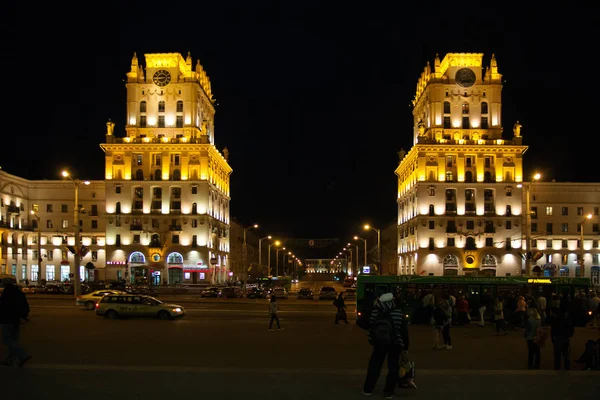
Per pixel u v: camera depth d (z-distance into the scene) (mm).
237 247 143250
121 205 110500
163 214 109875
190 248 109062
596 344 19344
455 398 13422
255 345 25922
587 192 111625
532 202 110938
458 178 108625
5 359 18469
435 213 107938
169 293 84312
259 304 62031
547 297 42312
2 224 107312
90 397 13070
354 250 190500
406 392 13945
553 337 19234
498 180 108688
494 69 112625
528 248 63062
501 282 42219
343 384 14609
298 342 27312
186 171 111125
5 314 16938
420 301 41719
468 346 26734
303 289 77125
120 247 109562
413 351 24844
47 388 13859
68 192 118562
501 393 13875
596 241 111000
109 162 111250
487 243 107500
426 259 107000
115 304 40500
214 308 53969
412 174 117688
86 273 116500
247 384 14422
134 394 13352
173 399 12984
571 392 14000
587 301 36750
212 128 132125
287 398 13203
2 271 107438
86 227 117625
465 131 110938
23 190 116375
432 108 111062
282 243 163750
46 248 117812
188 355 22422
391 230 150125
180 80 114000
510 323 34875
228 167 132875
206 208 110438
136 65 114500
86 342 26312
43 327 33594
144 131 113250
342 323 38625
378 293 41312
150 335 29641
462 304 35969
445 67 114312
